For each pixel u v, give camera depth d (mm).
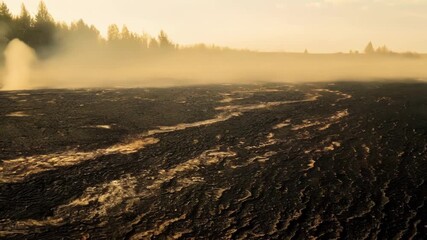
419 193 6742
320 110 15773
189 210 6000
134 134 10961
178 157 8805
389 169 8094
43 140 9984
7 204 5988
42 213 5730
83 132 11016
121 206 6090
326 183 7270
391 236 5199
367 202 6375
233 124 12648
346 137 10953
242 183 7242
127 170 7816
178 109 15688
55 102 17125
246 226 5465
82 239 4980
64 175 7402
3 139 9906
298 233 5270
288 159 8797
